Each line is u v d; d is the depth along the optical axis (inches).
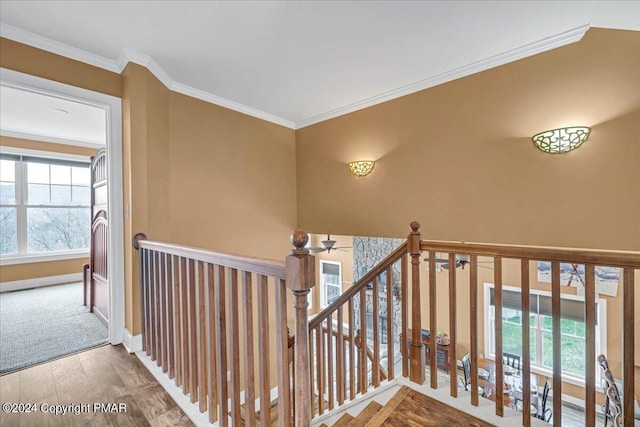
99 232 119.0
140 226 94.0
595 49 81.7
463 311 164.6
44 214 185.8
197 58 97.6
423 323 177.3
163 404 65.8
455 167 108.8
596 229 82.5
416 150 119.3
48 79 83.4
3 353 87.7
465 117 106.2
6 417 61.2
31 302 143.0
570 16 77.5
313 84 118.3
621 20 74.9
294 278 41.2
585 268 50.6
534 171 92.4
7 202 172.4
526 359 56.4
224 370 55.9
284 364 45.1
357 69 106.6
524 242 94.3
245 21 79.7
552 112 88.8
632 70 77.1
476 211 104.0
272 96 129.6
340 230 147.4
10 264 168.4
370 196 135.0
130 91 92.6
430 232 115.5
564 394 141.4
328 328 97.6
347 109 142.4
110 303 93.4
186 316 67.3
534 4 73.5
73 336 100.3
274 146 156.4
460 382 155.7
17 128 164.9
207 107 126.5
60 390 70.3
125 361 83.5
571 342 139.2
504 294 156.5
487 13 77.2
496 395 60.5
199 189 123.0
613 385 81.8
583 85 83.7
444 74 109.7
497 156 99.4
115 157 94.4
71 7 71.9
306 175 162.9
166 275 74.5
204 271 59.9
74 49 88.0
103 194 113.8
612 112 79.7
